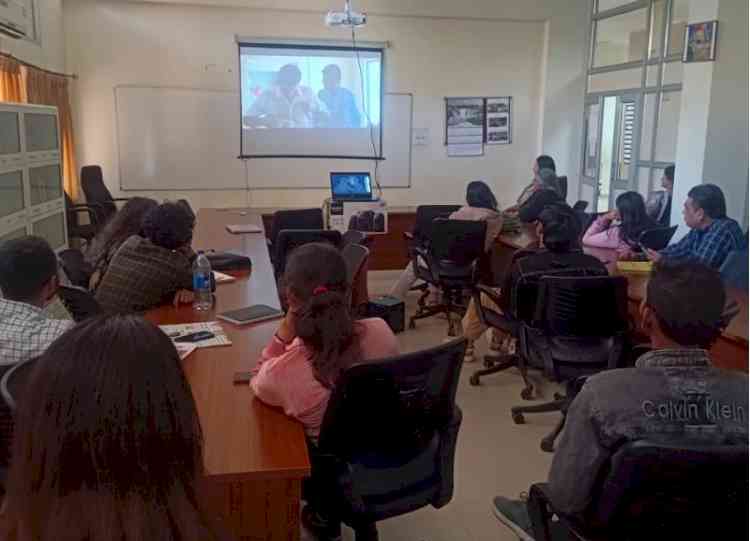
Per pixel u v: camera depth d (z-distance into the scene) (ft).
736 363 8.02
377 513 5.77
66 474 2.34
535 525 5.57
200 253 12.01
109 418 2.36
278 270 14.32
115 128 22.17
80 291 8.37
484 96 24.59
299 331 5.87
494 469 9.84
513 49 24.52
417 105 24.11
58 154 16.71
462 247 15.61
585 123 25.25
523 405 11.92
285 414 5.88
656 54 21.25
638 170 22.45
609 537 4.86
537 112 25.13
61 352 2.48
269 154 23.31
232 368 6.97
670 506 4.53
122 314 2.74
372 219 20.45
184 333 8.06
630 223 14.73
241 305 9.36
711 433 4.42
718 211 12.55
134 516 2.36
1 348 6.27
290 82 23.02
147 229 9.43
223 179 23.17
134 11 21.71
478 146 24.82
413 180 24.57
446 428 6.21
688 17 18.22
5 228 13.17
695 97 16.90
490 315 12.57
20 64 17.17
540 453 10.33
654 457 4.27
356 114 23.66
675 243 14.64
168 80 22.24
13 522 2.39
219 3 21.81
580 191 25.59
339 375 5.45
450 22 23.82
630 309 10.84
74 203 21.04
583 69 24.89
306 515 6.69
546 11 24.12
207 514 2.60
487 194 16.81
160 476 2.43
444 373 5.91
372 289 20.81
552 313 10.27
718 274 4.87
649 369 4.66
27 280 6.76
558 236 11.07
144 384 2.45
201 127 22.72
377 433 5.75
